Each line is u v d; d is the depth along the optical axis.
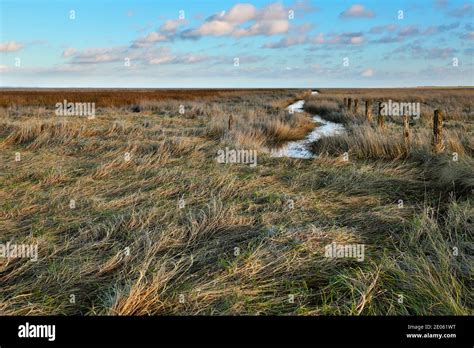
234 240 4.38
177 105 23.16
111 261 3.74
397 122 15.29
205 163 8.16
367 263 3.77
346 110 19.81
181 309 3.12
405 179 6.60
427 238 4.17
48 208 5.34
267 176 7.17
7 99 26.92
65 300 3.28
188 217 4.83
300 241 4.20
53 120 12.24
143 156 8.48
